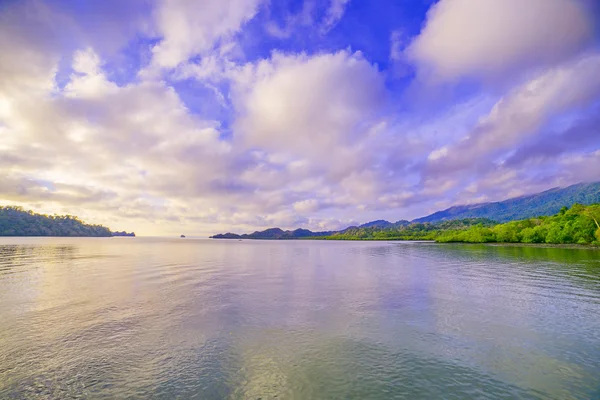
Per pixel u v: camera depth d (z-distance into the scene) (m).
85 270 44.78
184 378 12.61
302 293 29.25
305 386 12.04
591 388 11.99
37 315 21.06
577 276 39.88
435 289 31.55
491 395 11.48
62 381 12.29
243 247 146.88
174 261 62.81
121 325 19.12
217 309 23.00
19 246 112.12
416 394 11.51
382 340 16.94
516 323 20.02
